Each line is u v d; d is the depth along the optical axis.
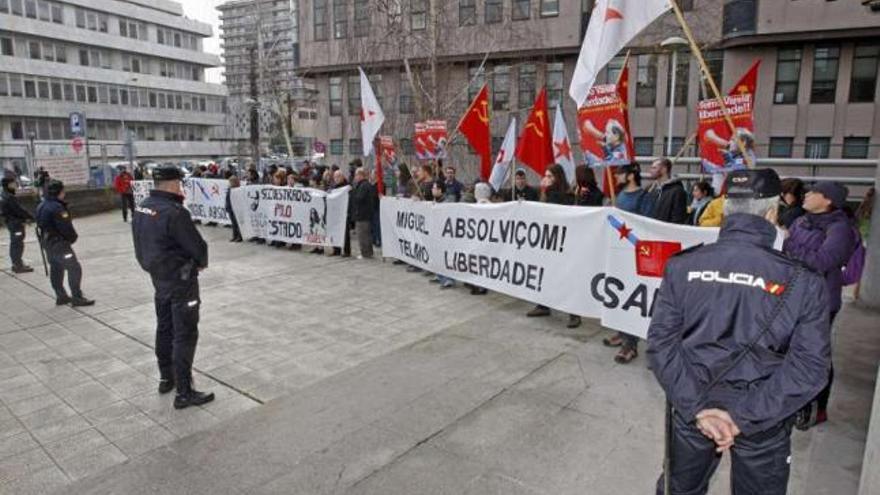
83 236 14.19
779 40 21.95
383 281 8.57
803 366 2.01
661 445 3.74
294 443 3.89
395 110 20.03
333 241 10.60
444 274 8.00
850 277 3.89
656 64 24.59
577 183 6.97
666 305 2.30
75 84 59.25
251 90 29.41
